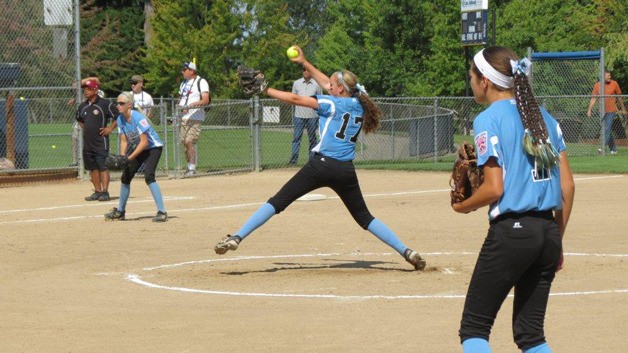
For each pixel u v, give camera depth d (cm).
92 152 3419
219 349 1318
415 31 7331
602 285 1767
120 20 10900
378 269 2008
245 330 1435
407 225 2672
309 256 2198
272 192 3606
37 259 2188
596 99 4912
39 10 4338
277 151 5419
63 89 4222
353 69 7581
